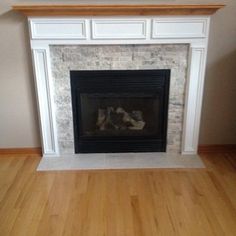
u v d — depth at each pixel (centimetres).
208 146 277
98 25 228
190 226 189
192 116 260
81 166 256
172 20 227
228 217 196
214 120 269
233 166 256
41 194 221
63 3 225
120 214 199
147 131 277
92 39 232
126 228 187
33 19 225
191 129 265
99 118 277
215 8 219
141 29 230
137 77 251
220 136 275
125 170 250
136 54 242
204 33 232
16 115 263
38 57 238
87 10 219
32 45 234
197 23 229
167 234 182
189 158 268
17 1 225
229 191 223
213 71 251
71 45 237
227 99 261
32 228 188
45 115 258
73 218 196
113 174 245
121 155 273
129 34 231
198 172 248
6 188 228
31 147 277
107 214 199
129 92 258
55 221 194
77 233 184
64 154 275
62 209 204
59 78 248
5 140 273
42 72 243
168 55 243
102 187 228
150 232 184
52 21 226
